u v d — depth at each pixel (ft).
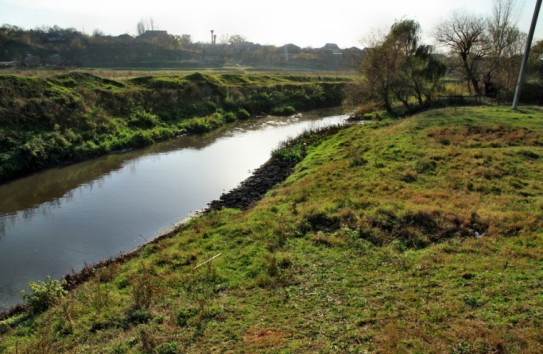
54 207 72.43
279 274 38.58
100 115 118.73
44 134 100.37
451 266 36.50
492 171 60.13
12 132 94.58
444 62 141.59
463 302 30.60
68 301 38.96
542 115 97.04
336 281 36.45
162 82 157.38
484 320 28.19
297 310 32.50
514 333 26.27
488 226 43.83
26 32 336.08
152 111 138.00
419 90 137.28
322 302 33.24
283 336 29.17
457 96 134.41
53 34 353.51
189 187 82.48
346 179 64.39
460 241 41.70
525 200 50.11
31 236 60.95
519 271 34.19
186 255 46.24
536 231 41.34
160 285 39.83
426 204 50.24
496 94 138.10
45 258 54.39
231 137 129.49
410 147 76.89
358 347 26.89
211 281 39.40
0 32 299.17
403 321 29.17
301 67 388.16
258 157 105.09
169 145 118.73
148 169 95.30
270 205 59.41
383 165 68.49
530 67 138.41
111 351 29.40
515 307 29.12
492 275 33.99
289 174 83.92
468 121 91.97
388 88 139.03
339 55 424.87
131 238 60.13
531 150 68.64
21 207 72.49
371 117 136.98
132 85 149.59
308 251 43.04
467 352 25.09
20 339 34.12
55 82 124.06
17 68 202.90
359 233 45.44
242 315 32.63
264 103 179.52
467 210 47.34
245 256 43.57
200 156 106.52
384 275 36.58
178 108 147.74
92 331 33.71
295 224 49.65
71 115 111.96
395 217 47.39
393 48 134.92
